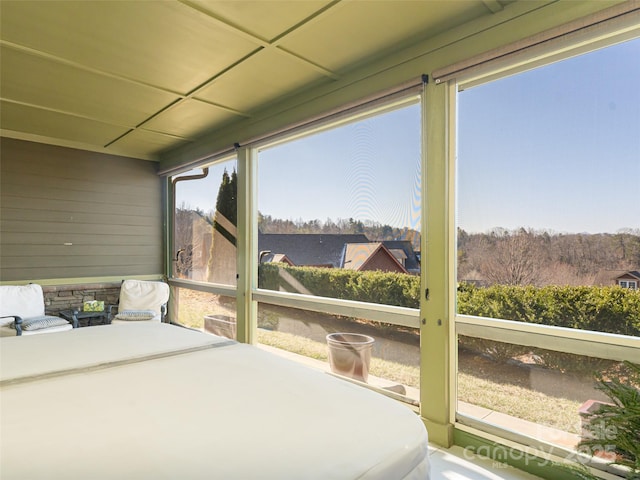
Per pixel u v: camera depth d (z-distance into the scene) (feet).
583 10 6.10
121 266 16.93
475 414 7.42
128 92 10.73
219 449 3.19
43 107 11.80
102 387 4.48
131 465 2.93
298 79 9.98
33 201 14.71
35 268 14.73
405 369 8.66
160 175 17.99
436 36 7.92
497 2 6.81
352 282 9.93
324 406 4.14
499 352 7.13
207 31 7.70
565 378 6.32
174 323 17.53
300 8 6.95
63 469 2.87
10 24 7.43
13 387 4.43
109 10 7.00
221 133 14.16
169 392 4.37
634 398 5.18
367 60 8.99
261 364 5.50
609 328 5.90
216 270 15.10
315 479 2.87
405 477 3.34
